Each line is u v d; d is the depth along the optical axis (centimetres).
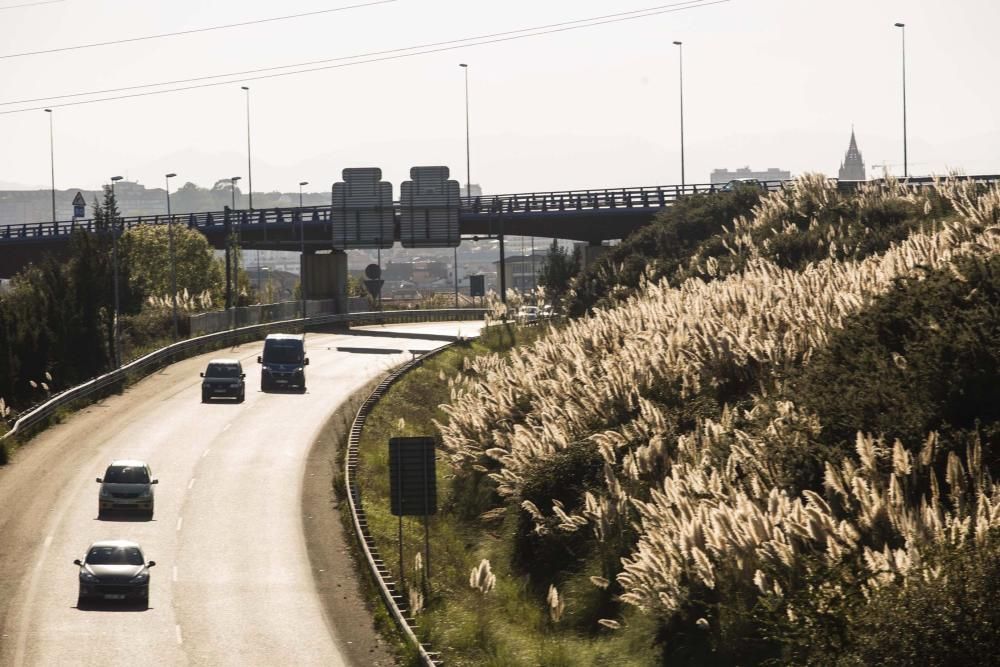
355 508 6519
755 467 4869
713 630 4269
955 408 4691
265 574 5534
